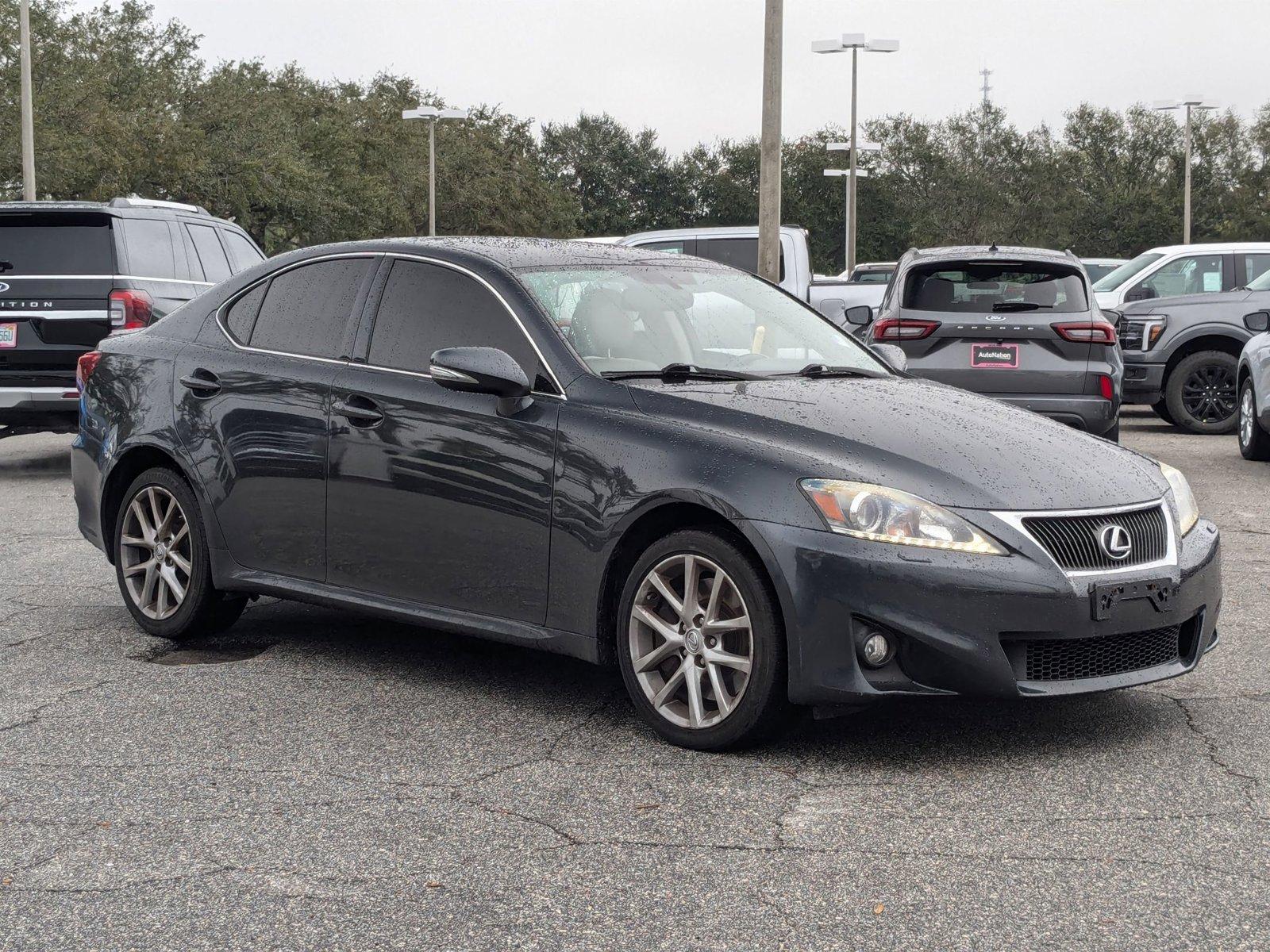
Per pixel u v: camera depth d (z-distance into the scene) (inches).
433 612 198.7
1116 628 169.0
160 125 1808.6
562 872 136.5
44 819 152.0
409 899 130.2
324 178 2155.5
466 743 178.5
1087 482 175.0
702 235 687.1
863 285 776.9
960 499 166.6
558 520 183.5
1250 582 280.5
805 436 173.9
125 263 439.8
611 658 183.8
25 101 1198.9
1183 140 3681.1
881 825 149.0
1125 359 585.0
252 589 219.8
